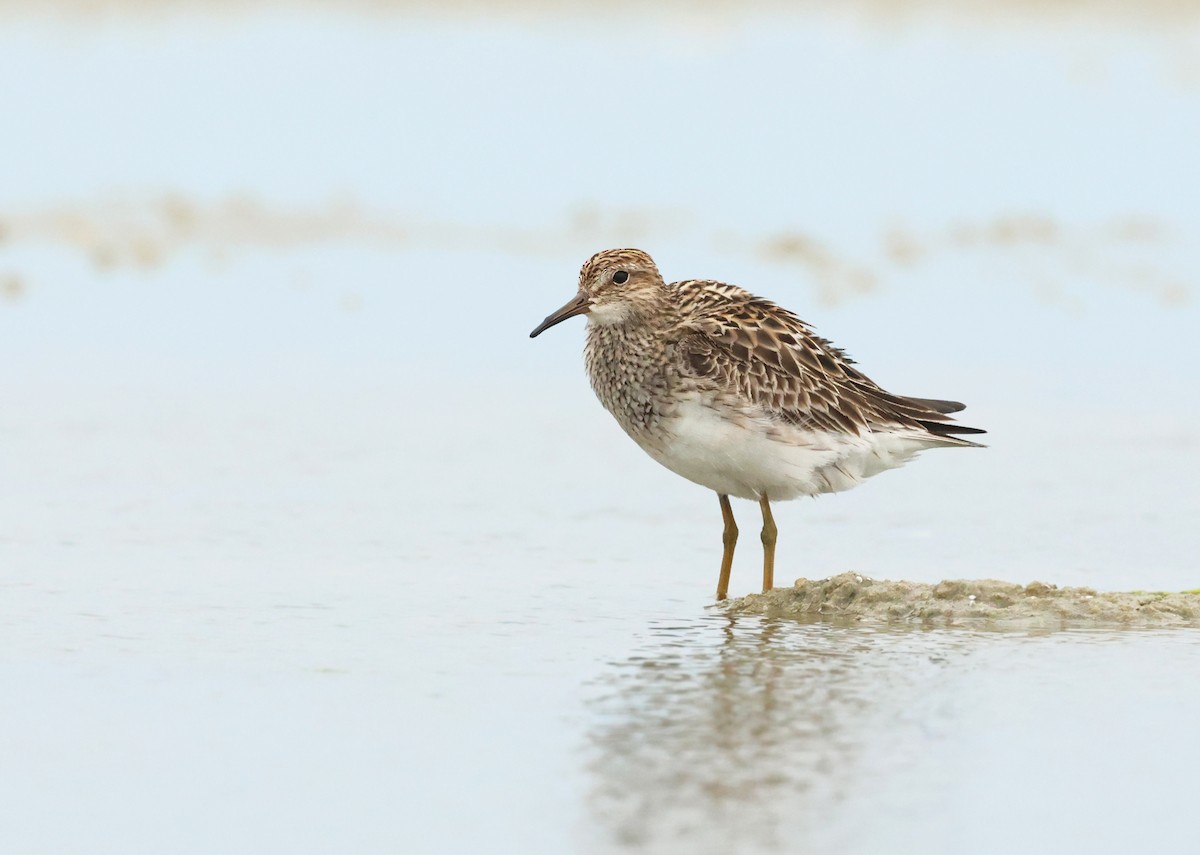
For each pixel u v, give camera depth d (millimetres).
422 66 34250
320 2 39625
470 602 11180
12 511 13156
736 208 25281
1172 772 8070
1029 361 18344
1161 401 16938
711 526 13469
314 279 21484
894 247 23297
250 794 7828
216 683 9391
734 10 40250
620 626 10656
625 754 8305
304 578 11672
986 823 7484
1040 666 9711
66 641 10125
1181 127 30047
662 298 12219
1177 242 23672
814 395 11883
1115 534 13062
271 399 16703
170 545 12398
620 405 12312
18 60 33438
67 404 16250
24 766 8141
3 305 19781
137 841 7344
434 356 18500
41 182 25359
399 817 7570
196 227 23625
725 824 7480
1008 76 34375
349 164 27250
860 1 41344
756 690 9320
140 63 33625
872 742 8469
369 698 9148
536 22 38656
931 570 12195
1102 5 40906
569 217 24688
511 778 8008
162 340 18688
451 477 14523
